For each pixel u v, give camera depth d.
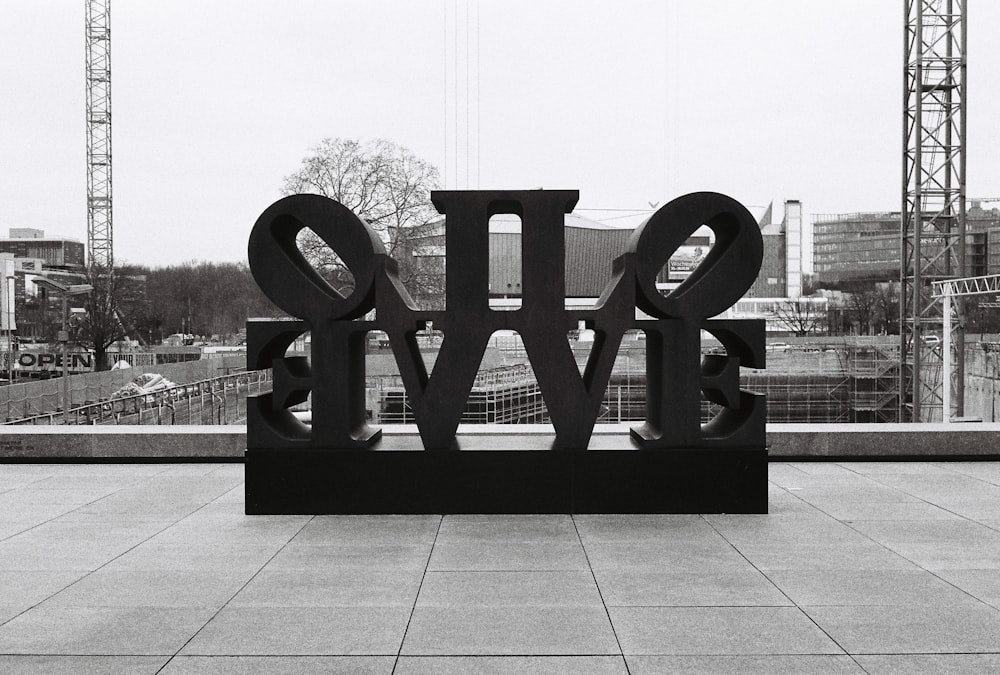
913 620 4.88
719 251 8.38
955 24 38.84
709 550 6.39
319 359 7.75
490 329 7.79
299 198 7.69
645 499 7.69
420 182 51.72
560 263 7.79
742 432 7.71
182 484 9.11
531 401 39.41
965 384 49.28
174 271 116.56
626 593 5.38
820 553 6.29
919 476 9.35
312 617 4.95
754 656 4.37
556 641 4.58
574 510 7.69
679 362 7.76
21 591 5.44
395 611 5.05
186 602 5.22
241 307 103.88
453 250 7.78
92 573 5.83
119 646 4.52
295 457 7.69
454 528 7.15
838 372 50.94
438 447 7.79
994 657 4.35
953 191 39.25
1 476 9.60
